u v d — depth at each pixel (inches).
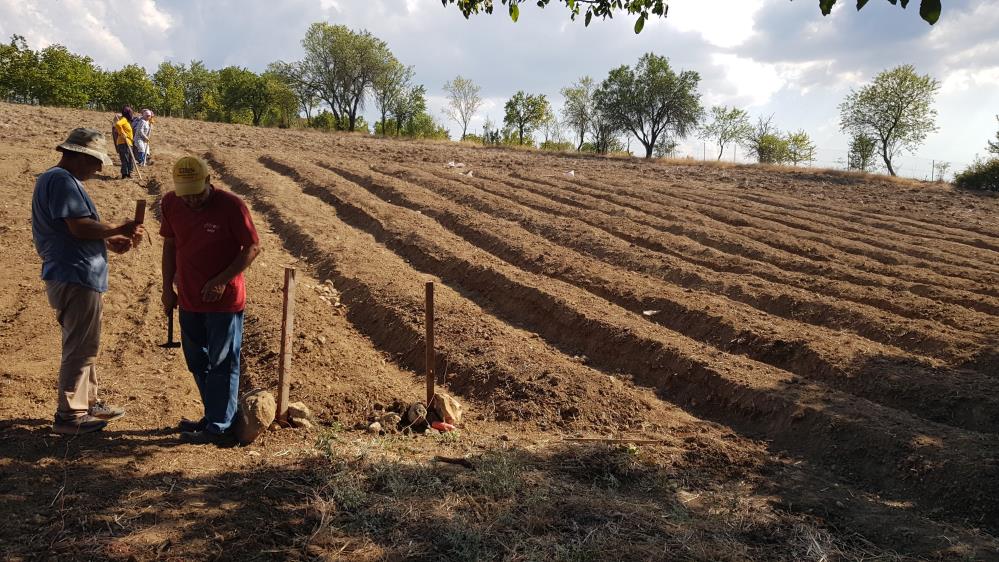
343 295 378.0
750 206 735.1
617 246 486.6
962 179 1115.3
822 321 356.8
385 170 798.5
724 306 363.9
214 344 189.2
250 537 146.1
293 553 142.8
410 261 457.7
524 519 165.3
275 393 239.8
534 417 245.3
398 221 536.1
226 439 195.9
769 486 207.8
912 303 376.8
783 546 168.6
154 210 522.6
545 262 445.1
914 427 234.4
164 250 191.3
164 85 2684.5
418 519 160.9
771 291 392.5
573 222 560.4
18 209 477.7
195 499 159.3
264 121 2785.4
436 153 1121.4
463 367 281.1
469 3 322.0
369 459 188.7
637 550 155.9
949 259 511.5
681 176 1069.1
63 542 136.9
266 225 525.0
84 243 182.5
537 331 350.9
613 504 179.0
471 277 414.9
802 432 242.4
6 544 134.6
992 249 592.1
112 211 505.7
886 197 925.2
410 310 338.3
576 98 2203.5
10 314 303.9
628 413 255.3
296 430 208.4
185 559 136.2
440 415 229.9
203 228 181.5
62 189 174.7
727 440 243.0
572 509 172.9
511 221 568.4
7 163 609.0
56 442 182.4
